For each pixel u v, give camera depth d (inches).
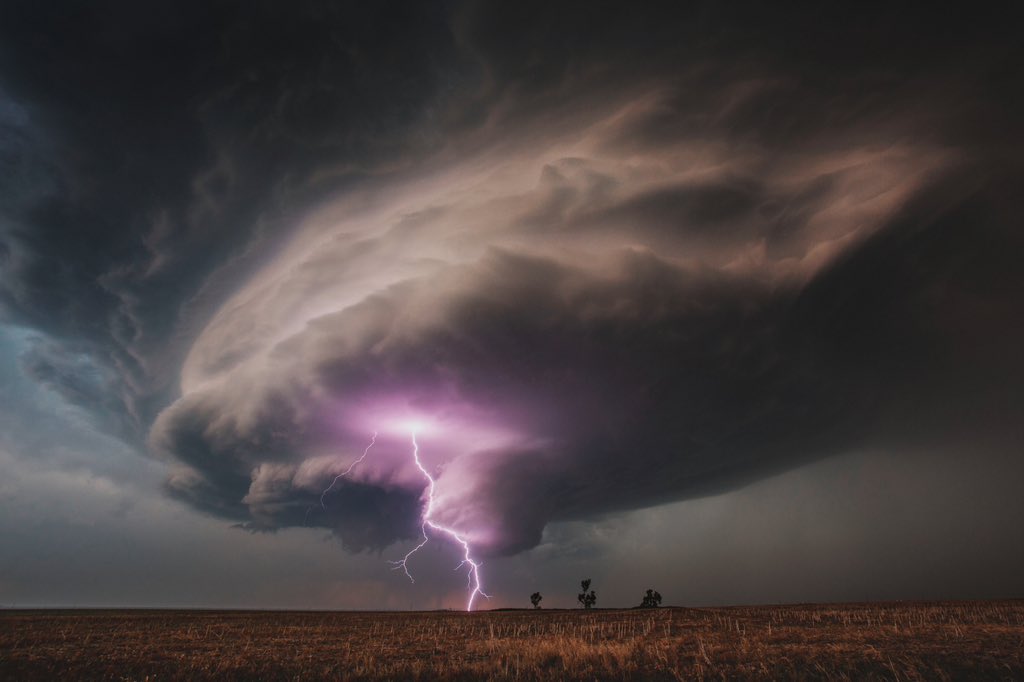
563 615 1764.3
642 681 525.0
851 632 780.6
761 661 567.2
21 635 919.0
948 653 574.2
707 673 534.6
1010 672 500.4
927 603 1660.9
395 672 588.4
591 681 529.0
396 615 1982.0
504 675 547.5
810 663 556.4
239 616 1847.9
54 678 588.7
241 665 641.0
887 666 531.5
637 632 938.7
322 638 937.5
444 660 667.4
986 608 1245.1
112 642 869.8
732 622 1088.8
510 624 1267.2
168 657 703.7
